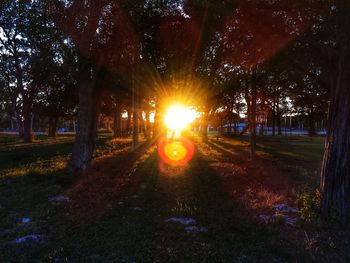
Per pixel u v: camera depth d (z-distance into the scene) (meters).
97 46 9.91
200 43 9.23
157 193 7.84
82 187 8.30
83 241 4.66
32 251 4.30
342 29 5.62
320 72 7.48
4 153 17.30
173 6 9.13
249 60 8.34
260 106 21.78
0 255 4.19
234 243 4.62
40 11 9.32
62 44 9.69
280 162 14.01
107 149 20.02
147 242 4.62
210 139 33.72
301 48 6.86
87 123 10.46
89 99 10.45
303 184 8.81
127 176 10.12
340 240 4.80
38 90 28.67
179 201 7.04
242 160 14.61
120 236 4.86
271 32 6.83
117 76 11.23
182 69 11.11
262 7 6.48
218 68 10.74
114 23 9.66
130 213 6.12
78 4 9.14
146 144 23.94
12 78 27.02
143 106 21.00
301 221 5.56
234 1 6.52
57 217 5.81
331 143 5.90
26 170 11.23
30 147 21.38
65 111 33.97
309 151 19.86
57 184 8.63
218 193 7.84
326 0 5.84
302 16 6.28
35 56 11.29
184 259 4.08
